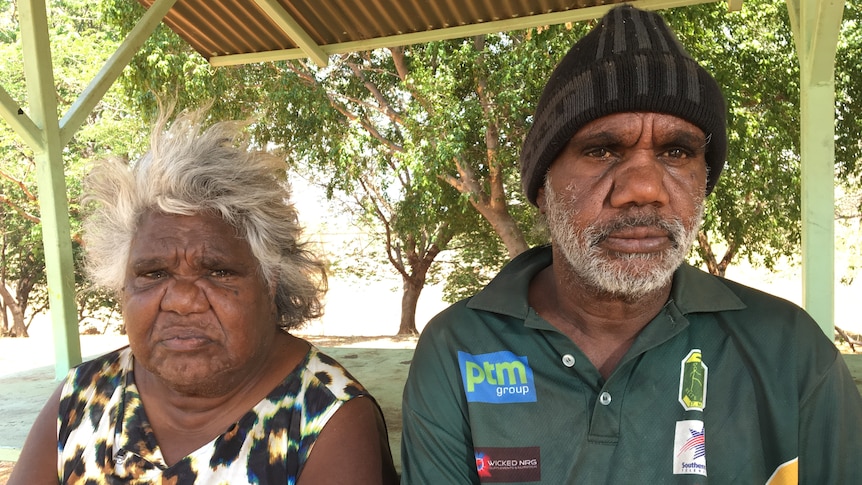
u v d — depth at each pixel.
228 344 1.17
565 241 1.15
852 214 13.52
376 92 10.27
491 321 1.23
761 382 1.09
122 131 11.56
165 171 1.16
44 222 2.81
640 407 1.09
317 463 1.18
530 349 1.17
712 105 1.11
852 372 2.25
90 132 11.55
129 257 1.19
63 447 1.29
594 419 1.09
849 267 13.46
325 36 3.47
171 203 1.13
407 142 8.81
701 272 1.25
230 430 1.20
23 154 12.73
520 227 10.88
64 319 2.83
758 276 16.12
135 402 1.27
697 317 1.16
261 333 1.23
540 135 1.22
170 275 1.16
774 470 1.07
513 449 1.12
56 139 2.79
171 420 1.25
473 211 10.59
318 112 9.27
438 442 1.17
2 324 15.02
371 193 12.29
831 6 1.99
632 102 1.07
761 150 8.30
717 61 8.11
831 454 1.07
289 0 3.10
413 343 11.09
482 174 10.02
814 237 2.19
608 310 1.17
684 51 1.16
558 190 1.17
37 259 14.20
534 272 1.33
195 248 1.14
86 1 12.85
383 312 18.03
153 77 8.44
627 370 1.10
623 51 1.11
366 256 13.93
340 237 13.81
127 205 1.19
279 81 9.26
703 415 1.08
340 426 1.20
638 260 1.08
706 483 1.06
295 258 1.33
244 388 1.25
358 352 3.16
